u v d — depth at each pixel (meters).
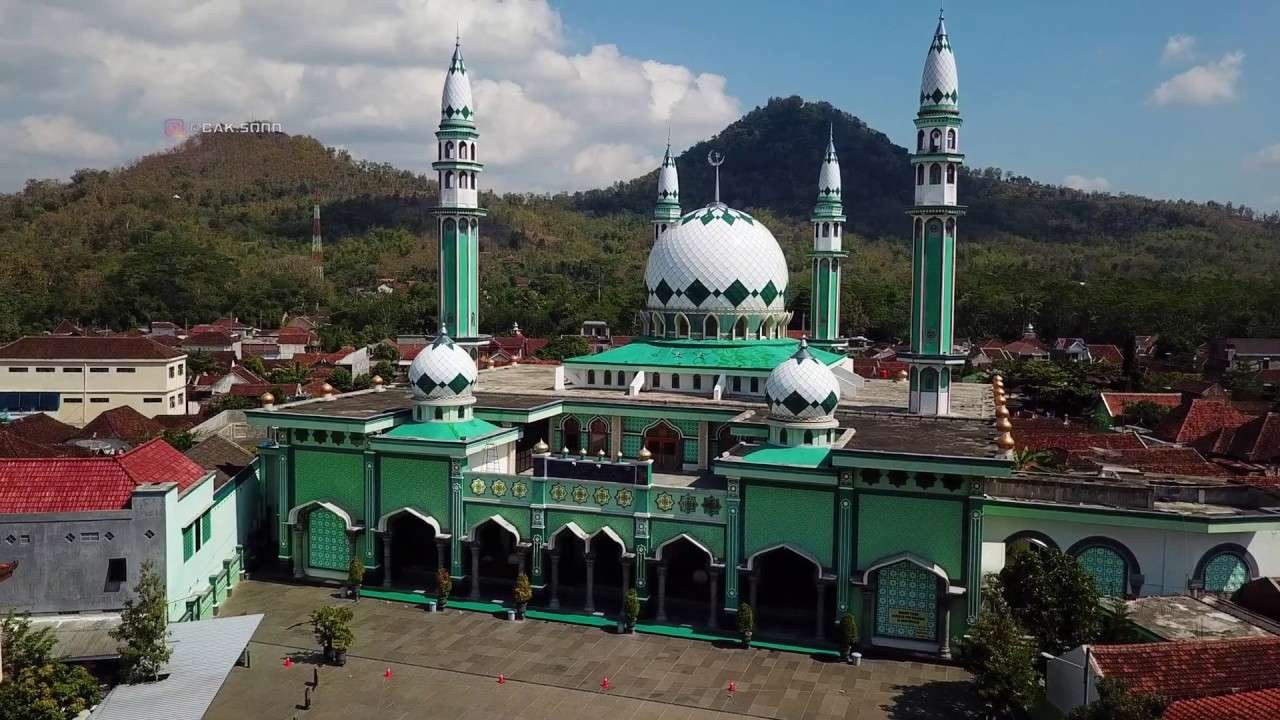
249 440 69.38
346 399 50.75
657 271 55.56
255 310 171.75
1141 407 80.06
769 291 55.03
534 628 40.53
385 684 34.94
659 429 49.56
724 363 51.66
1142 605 34.09
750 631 38.50
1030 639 31.45
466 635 39.69
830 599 40.53
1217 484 41.12
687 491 40.59
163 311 160.00
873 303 161.25
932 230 45.88
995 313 159.12
